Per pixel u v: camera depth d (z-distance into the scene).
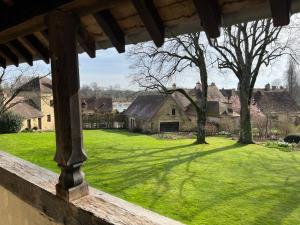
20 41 2.82
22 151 15.74
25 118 31.33
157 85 18.77
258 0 1.31
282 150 15.91
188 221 6.32
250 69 18.30
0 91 25.28
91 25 2.09
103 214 1.77
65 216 2.01
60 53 1.93
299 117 31.50
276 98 34.00
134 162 12.95
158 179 9.98
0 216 2.87
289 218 6.46
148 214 1.77
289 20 1.25
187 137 24.67
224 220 6.37
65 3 1.77
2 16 2.29
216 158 13.77
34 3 1.99
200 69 19.03
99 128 35.91
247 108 18.81
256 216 6.59
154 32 1.68
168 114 30.88
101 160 13.39
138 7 1.59
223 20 1.47
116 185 9.27
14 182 2.60
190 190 8.66
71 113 2.01
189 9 1.55
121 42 1.98
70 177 2.04
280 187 8.98
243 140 19.03
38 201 2.28
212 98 33.69
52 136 23.23
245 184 9.34
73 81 2.00
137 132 30.44
